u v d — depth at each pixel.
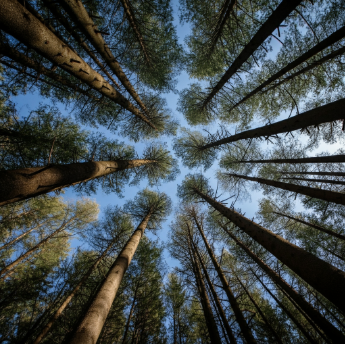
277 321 6.73
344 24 5.92
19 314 7.50
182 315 9.69
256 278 8.14
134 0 6.13
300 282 7.53
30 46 2.97
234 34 6.98
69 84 5.40
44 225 9.64
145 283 7.95
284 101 8.54
